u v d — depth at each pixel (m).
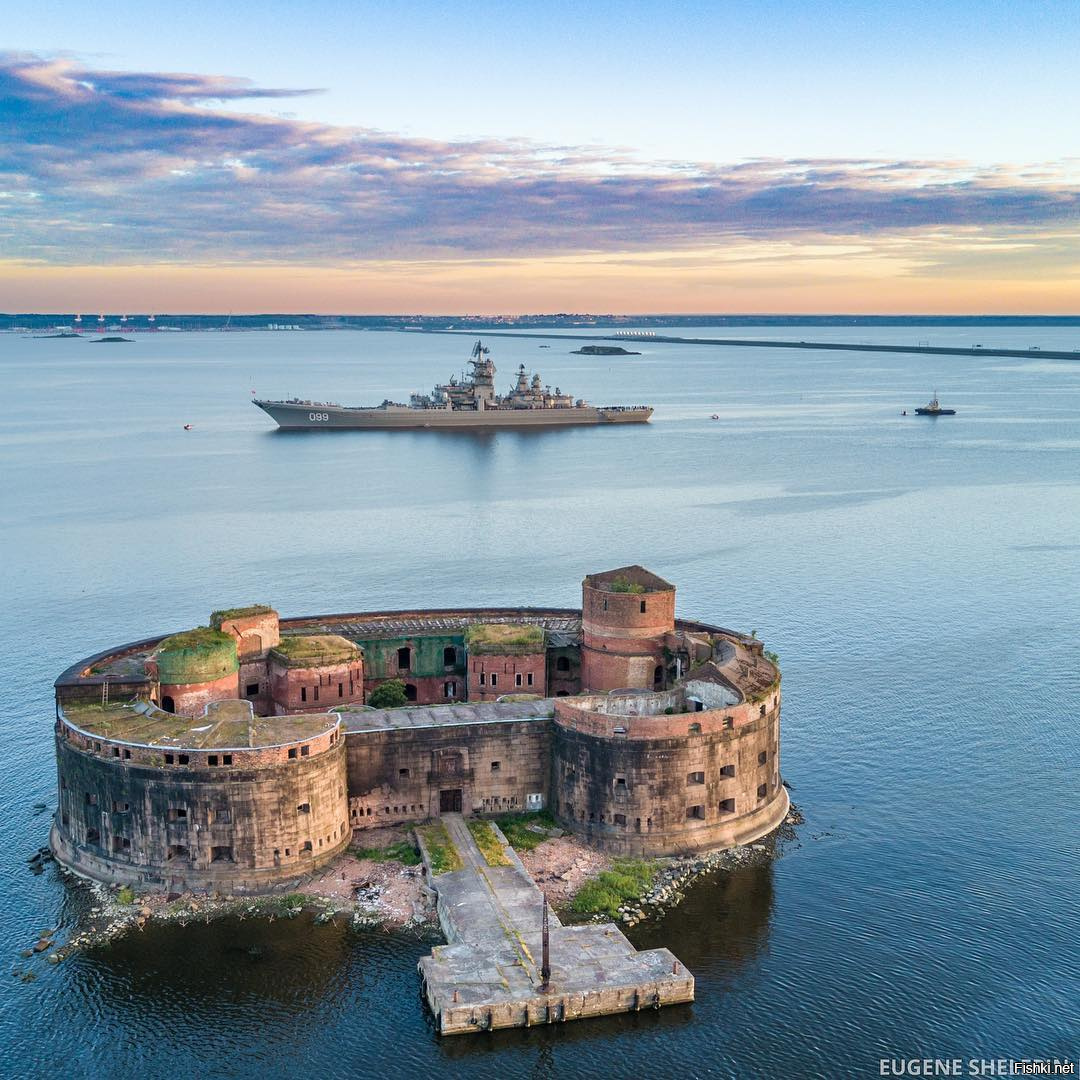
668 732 116.62
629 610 135.12
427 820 121.56
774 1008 94.38
